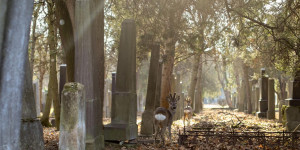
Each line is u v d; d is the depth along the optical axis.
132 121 12.30
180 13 16.73
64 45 12.48
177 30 16.77
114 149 11.20
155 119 12.38
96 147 9.64
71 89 6.93
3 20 3.07
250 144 11.59
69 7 11.41
